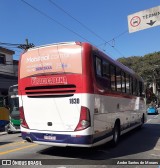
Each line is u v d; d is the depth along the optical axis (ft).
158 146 42.55
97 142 34.35
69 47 33.45
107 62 38.55
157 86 287.07
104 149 39.73
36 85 34.88
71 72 33.04
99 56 35.58
